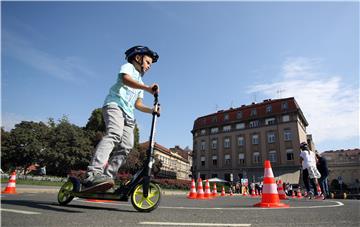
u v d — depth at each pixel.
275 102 47.34
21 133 38.19
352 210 3.79
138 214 2.97
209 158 52.66
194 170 55.34
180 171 79.19
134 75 3.70
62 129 36.88
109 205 4.13
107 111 3.56
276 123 46.00
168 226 2.18
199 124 56.16
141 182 3.34
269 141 46.12
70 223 2.20
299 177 41.75
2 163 40.09
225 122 51.78
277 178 42.84
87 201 4.86
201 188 10.70
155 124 3.60
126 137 3.74
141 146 43.16
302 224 2.36
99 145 3.43
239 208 4.07
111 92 3.68
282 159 44.09
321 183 9.77
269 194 4.68
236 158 49.25
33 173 41.47
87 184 3.34
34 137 38.19
